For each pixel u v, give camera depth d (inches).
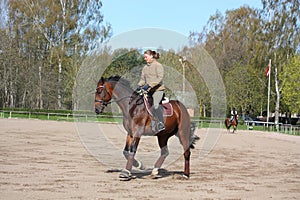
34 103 2130.9
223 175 485.7
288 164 619.5
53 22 2129.7
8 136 914.7
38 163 519.8
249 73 2111.2
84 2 2105.1
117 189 374.0
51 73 2085.4
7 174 428.1
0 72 2181.3
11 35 2283.5
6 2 2310.5
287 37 2097.7
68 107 2064.5
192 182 429.7
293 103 1916.8
